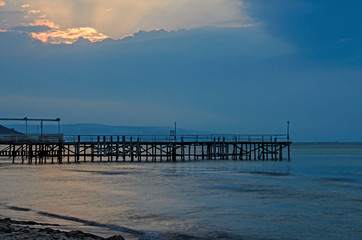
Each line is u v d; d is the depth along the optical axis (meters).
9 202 30.09
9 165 65.25
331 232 22.17
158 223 23.69
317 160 93.38
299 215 26.23
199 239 20.58
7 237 17.64
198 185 40.84
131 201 30.97
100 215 25.72
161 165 67.25
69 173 51.94
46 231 19.33
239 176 49.91
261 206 29.25
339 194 35.22
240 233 21.80
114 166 64.19
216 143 81.12
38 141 67.94
